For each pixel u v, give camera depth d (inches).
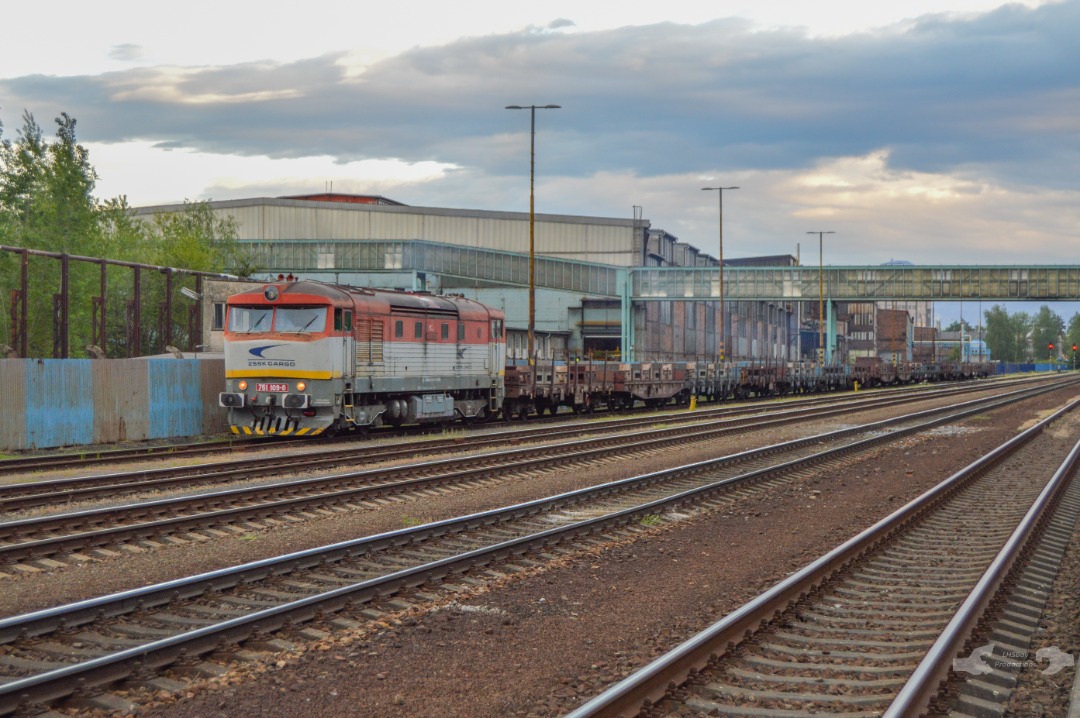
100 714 282.5
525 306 3934.5
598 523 574.2
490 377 1391.5
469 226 4259.4
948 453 1104.2
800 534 593.9
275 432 1112.8
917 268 3860.7
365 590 401.7
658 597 430.3
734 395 2522.1
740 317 5221.5
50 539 496.1
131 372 1138.7
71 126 2304.4
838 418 1678.2
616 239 4308.6
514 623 383.6
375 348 1157.7
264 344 1104.2
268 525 584.7
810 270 3917.3
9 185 2327.8
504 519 600.4
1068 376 5748.0
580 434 1273.4
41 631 347.6
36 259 2169.0
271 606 397.1
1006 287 3814.0
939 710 288.8
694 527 609.6
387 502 680.4
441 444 1061.1
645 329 4013.3
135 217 2997.0
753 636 358.0
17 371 1015.6
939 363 4493.1
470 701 298.4
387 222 4151.1
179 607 390.0
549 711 290.0
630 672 324.8
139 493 700.7
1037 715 294.8
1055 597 441.7
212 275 1552.7
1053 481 759.7
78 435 1077.1
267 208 4111.7
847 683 311.0
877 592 443.5
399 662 333.4
